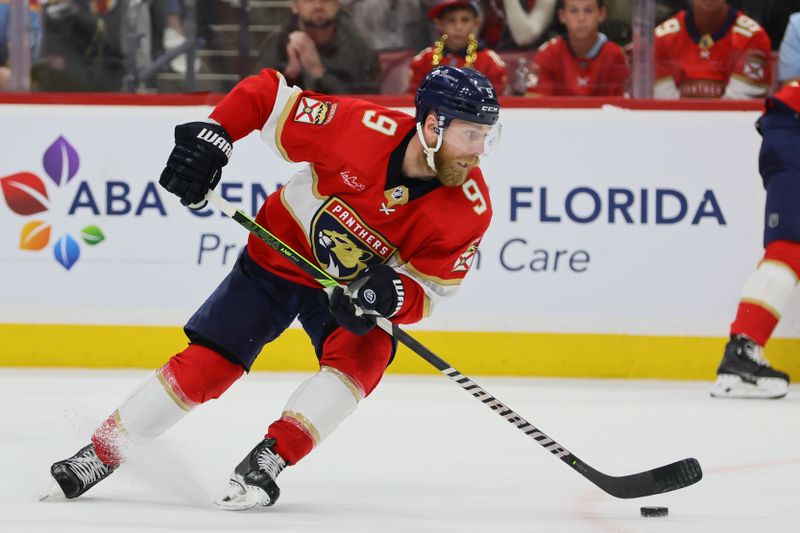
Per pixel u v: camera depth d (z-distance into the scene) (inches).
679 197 971.9
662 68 1001.5
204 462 595.8
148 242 976.3
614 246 971.9
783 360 984.9
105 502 485.1
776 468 609.9
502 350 978.7
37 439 651.5
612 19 986.7
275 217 493.0
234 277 493.7
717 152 968.9
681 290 974.4
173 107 973.8
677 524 467.5
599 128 969.5
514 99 970.7
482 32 994.7
